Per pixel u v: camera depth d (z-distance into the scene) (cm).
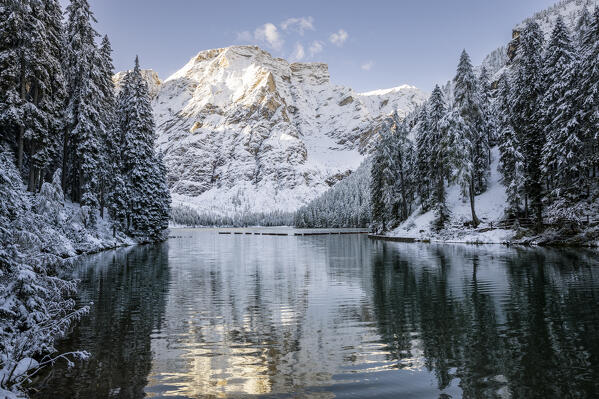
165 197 5728
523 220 3800
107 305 1330
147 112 4694
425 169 5384
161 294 1527
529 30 4269
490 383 657
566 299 1259
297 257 3106
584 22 4697
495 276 1755
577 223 3002
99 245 3525
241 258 3064
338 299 1397
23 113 2870
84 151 3609
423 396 614
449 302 1286
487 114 5834
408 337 929
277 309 1259
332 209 14650
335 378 695
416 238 4494
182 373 728
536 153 3716
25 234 867
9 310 726
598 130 3077
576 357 762
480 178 4897
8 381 648
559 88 3550
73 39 3803
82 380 696
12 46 2952
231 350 862
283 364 771
